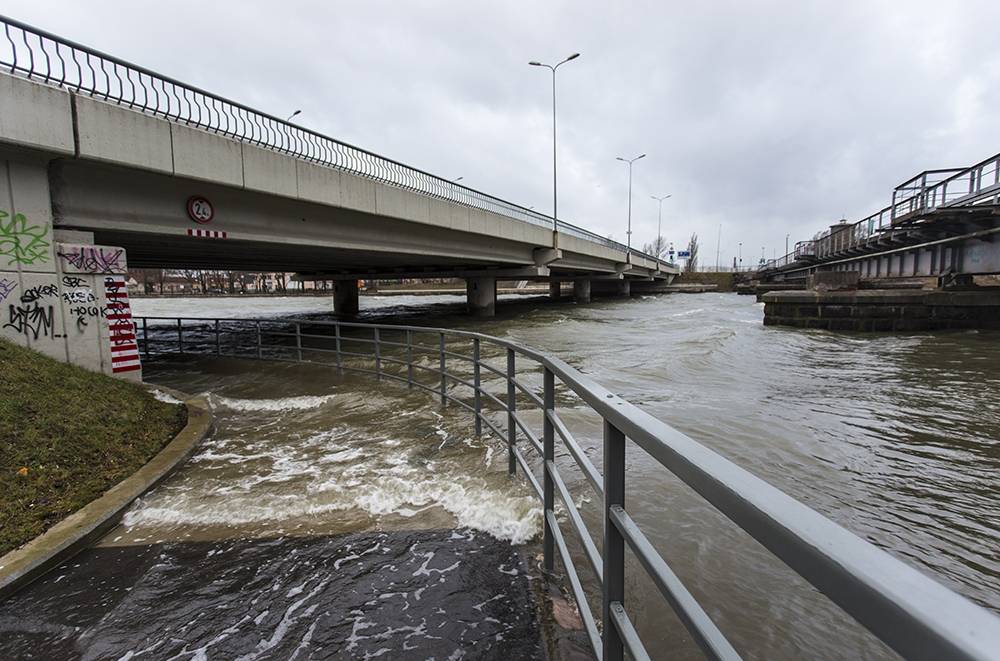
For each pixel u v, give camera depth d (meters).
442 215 18.50
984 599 3.01
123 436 4.79
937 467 5.04
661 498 4.03
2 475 3.58
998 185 15.45
